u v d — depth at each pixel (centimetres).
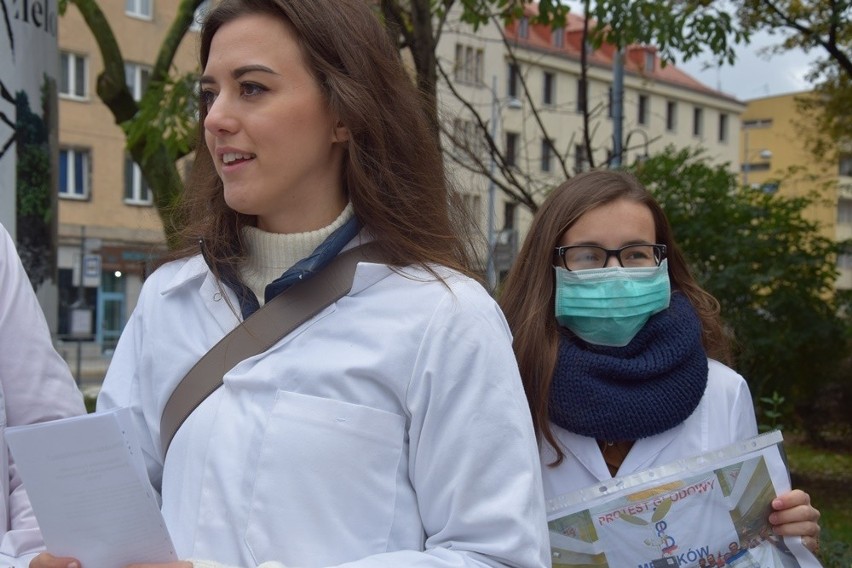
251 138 163
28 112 413
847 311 923
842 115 1330
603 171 285
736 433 260
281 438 155
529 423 163
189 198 196
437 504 158
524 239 281
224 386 165
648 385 253
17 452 141
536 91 3266
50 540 147
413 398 158
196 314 177
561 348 260
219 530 156
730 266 845
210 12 171
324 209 173
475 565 151
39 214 422
